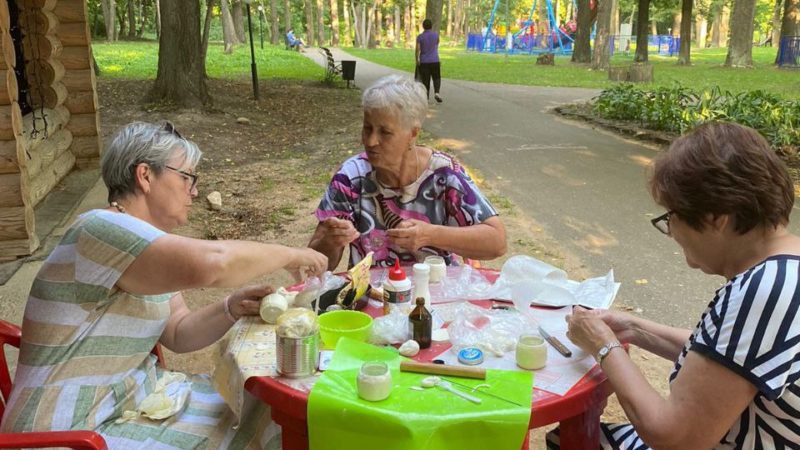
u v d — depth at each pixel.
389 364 1.87
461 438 1.61
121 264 1.94
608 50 24.81
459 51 47.00
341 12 61.59
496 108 13.59
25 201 5.09
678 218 1.58
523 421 1.61
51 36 7.48
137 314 2.07
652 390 1.65
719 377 1.46
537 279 2.43
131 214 2.10
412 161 2.80
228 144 9.79
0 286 4.65
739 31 26.55
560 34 44.59
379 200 2.87
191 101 12.05
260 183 7.61
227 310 2.29
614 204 6.77
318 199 6.95
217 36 51.84
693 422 1.50
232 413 2.16
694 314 4.34
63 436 1.69
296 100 14.44
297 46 39.28
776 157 1.51
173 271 1.93
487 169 8.23
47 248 5.37
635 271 5.06
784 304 1.41
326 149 9.59
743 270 1.57
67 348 1.98
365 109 2.66
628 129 10.57
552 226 6.09
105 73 19.16
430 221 2.88
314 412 1.67
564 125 11.48
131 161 2.05
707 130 1.55
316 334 1.83
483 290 2.46
